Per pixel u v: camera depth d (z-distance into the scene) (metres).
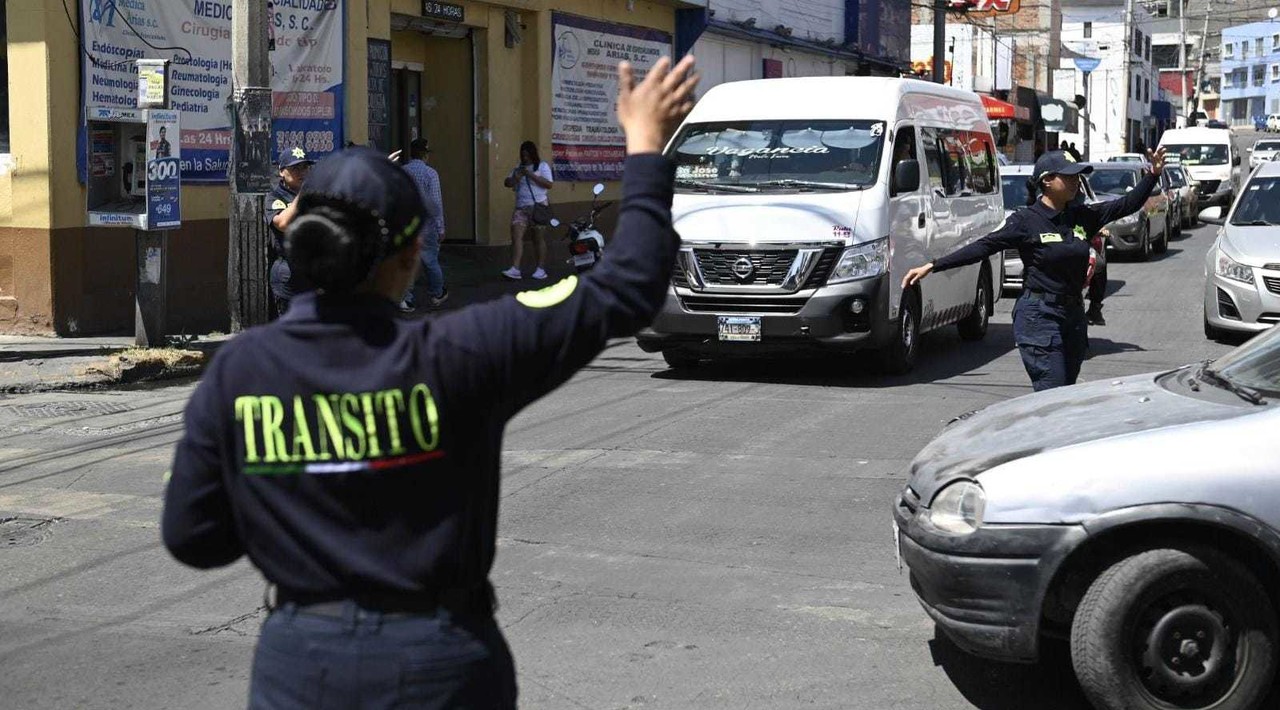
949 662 5.43
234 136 12.87
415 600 2.45
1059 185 7.59
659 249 2.56
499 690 2.53
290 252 2.52
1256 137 104.00
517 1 20.39
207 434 2.51
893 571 6.58
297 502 2.46
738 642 5.64
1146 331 15.42
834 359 13.58
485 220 20.61
